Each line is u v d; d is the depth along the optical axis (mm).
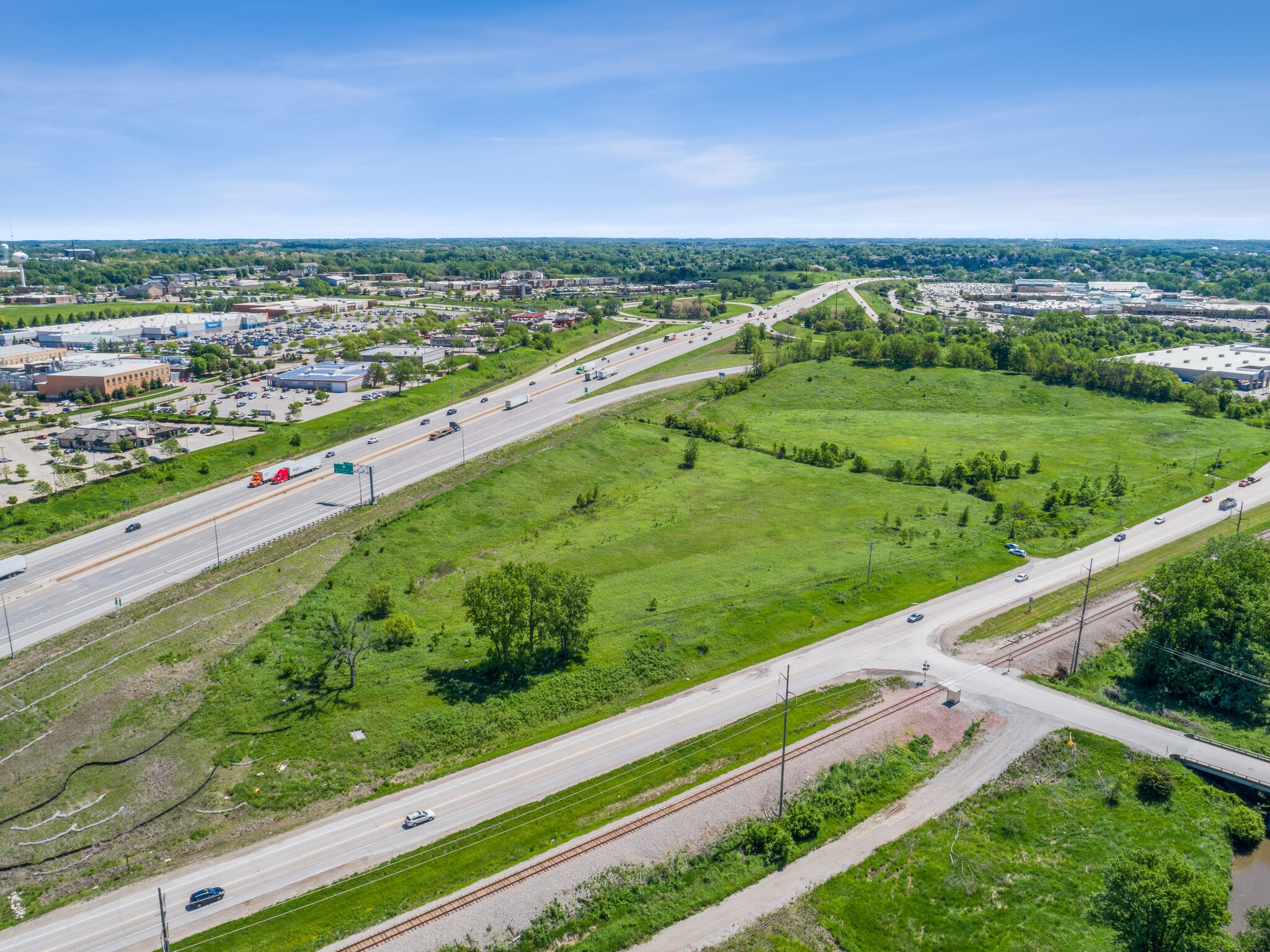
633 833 86750
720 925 76375
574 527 176875
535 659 120812
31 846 86562
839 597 138250
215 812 91188
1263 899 81438
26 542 163875
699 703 110812
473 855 84438
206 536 166250
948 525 172625
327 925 76062
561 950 74312
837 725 105125
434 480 195625
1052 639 126188
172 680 114375
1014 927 76250
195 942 74250
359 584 145500
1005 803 92938
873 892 80188
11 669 117812
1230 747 100688
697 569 151000
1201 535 163875
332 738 102875
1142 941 71125
